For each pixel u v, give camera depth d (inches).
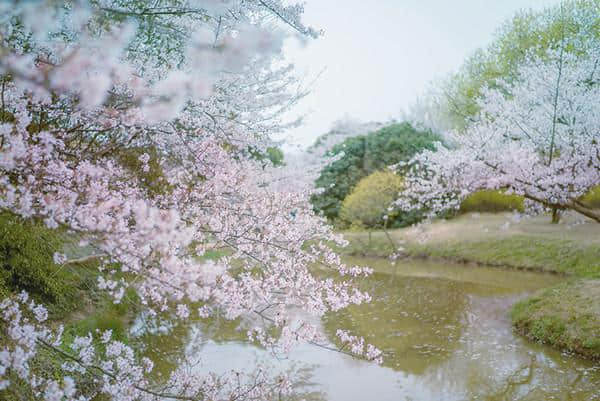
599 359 246.8
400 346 278.1
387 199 635.5
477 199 661.9
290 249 189.3
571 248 470.6
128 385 135.3
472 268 504.7
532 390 216.7
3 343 120.4
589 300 295.9
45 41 104.4
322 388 216.5
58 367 155.4
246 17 156.9
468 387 222.1
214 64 88.5
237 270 221.3
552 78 325.7
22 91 119.2
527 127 346.3
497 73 654.5
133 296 264.5
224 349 259.6
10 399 124.7
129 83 106.4
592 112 321.7
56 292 229.0
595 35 523.8
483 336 294.8
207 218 177.0
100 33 116.5
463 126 706.8
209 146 185.2
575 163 319.6
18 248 219.9
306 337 154.3
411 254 573.9
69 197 117.9
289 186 356.5
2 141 111.2
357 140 790.5
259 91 229.5
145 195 180.4
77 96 115.5
